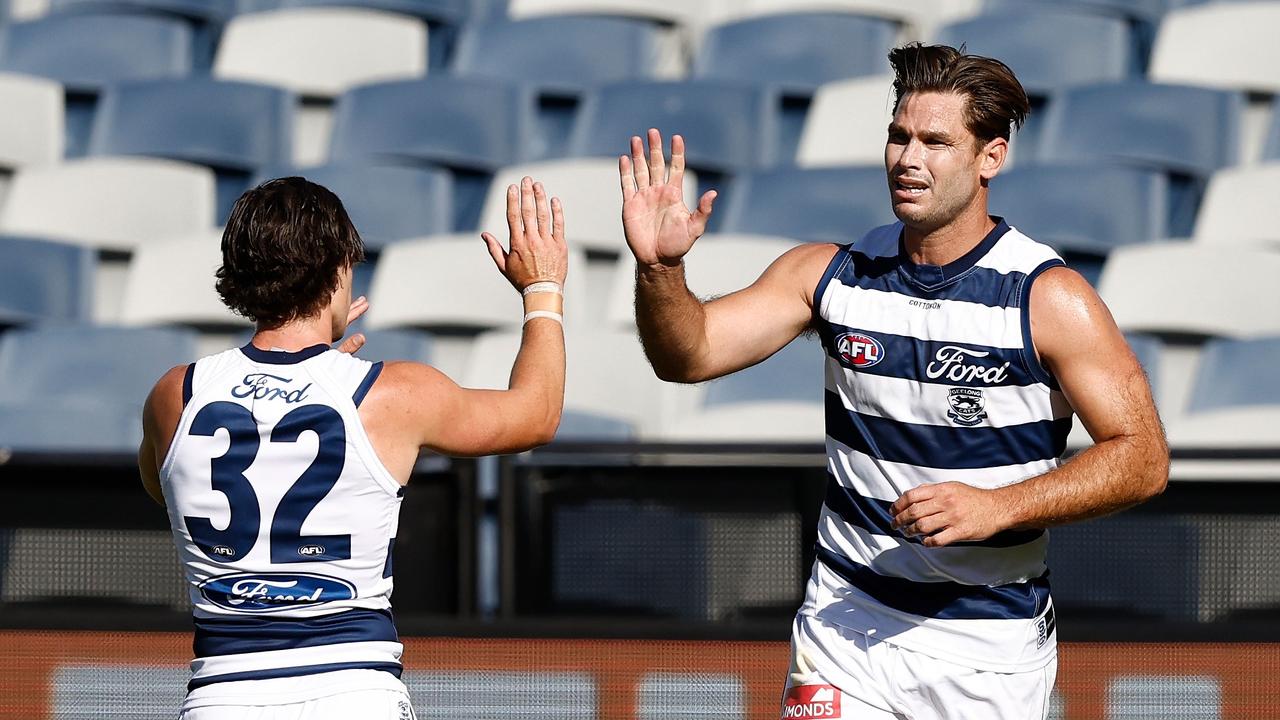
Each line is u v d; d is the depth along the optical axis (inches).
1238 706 519.2
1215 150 1002.7
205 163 1138.7
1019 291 343.9
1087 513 327.6
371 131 1124.5
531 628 538.9
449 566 551.5
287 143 1140.5
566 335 852.0
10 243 981.2
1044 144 1049.5
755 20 1179.9
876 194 962.7
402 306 934.4
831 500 374.6
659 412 847.7
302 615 299.6
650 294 356.2
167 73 1256.2
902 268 356.2
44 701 548.4
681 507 552.7
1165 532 536.7
